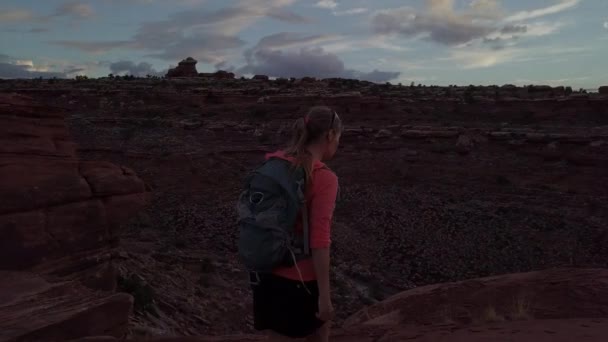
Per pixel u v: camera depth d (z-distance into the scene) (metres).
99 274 11.77
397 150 68.94
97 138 72.88
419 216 53.16
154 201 56.06
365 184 62.78
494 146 68.00
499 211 54.19
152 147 69.94
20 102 11.27
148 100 91.50
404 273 40.38
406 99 84.81
